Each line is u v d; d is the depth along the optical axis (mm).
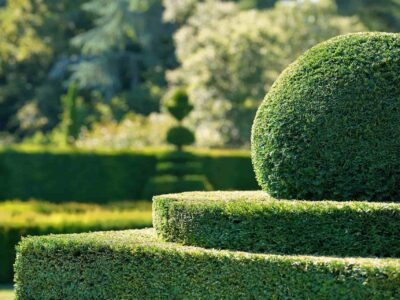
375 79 6656
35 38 33281
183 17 30891
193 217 6602
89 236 7246
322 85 6762
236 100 25625
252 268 5973
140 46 35250
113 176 21578
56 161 21422
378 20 32375
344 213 6074
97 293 6750
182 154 20844
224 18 27719
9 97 34500
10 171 21328
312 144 6637
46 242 7035
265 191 7203
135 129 25172
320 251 6133
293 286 5793
